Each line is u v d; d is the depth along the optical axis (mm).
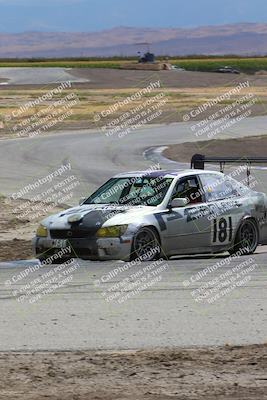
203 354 20484
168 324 24109
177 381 18109
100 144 101750
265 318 24703
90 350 21203
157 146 99500
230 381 18062
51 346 21688
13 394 17203
